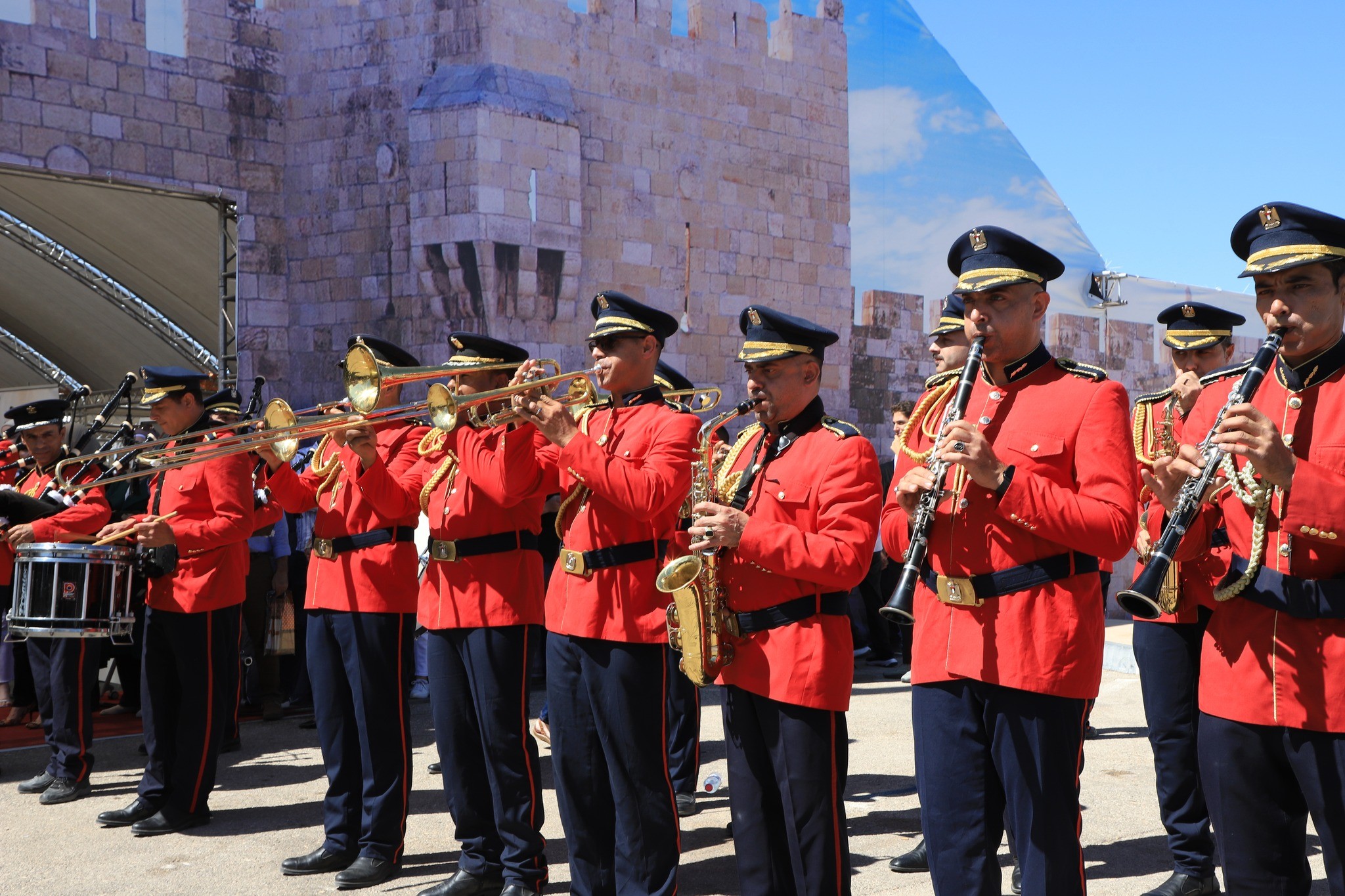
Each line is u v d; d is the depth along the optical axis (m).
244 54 14.34
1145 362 14.18
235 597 5.20
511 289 13.51
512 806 3.99
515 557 4.07
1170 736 4.07
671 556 3.58
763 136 14.93
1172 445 3.87
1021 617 2.71
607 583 3.58
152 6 13.84
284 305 14.72
